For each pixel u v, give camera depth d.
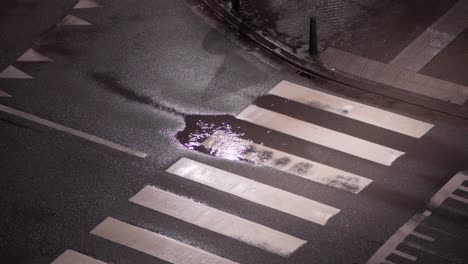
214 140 23.80
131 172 22.97
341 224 21.19
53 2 29.41
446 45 26.28
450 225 20.98
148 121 24.48
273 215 21.52
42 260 20.84
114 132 24.20
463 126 23.78
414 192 21.88
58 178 22.92
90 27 28.19
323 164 22.84
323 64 26.11
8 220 21.84
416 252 20.42
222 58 26.61
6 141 24.09
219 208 21.80
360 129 23.89
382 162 22.80
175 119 24.52
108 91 25.61
